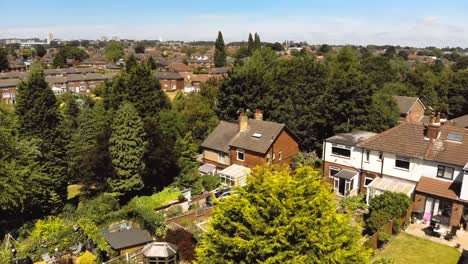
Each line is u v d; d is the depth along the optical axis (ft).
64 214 124.16
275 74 229.66
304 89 200.03
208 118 194.90
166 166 143.13
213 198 58.75
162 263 79.30
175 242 89.45
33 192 121.80
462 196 103.96
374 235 92.02
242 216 54.08
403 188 117.91
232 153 158.30
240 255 53.36
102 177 136.98
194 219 113.29
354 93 167.43
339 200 131.54
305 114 183.93
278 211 51.65
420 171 118.11
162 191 134.62
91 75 479.82
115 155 132.16
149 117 183.52
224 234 54.54
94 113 207.82
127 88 204.74
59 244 94.27
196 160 160.04
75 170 150.41
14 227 119.14
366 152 130.72
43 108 140.15
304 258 49.01
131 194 138.92
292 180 54.24
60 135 145.69
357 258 53.98
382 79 306.35
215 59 615.98
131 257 86.63
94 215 109.81
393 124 177.78
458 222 105.09
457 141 116.57
